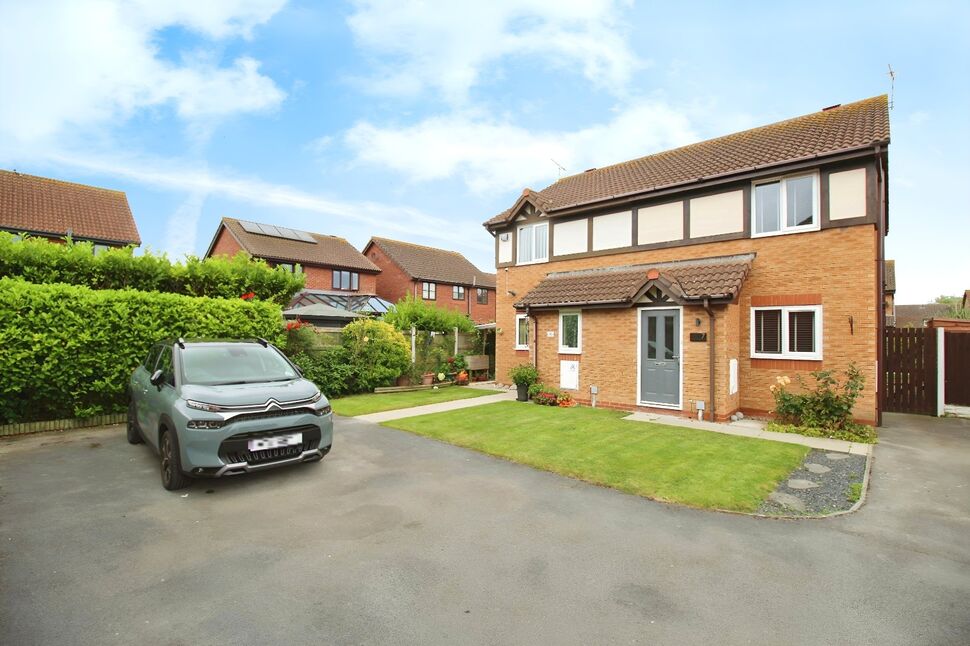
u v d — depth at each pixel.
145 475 6.20
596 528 4.73
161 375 6.11
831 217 10.08
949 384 11.70
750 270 11.02
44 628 3.07
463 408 11.48
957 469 6.85
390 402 12.31
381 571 3.85
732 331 10.39
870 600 3.52
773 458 7.18
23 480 5.96
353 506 5.23
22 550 4.14
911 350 11.48
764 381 10.75
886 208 12.32
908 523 4.93
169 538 4.41
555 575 3.82
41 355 8.20
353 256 33.78
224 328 10.20
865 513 5.20
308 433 5.93
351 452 7.44
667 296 10.68
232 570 3.84
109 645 2.92
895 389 11.63
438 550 4.23
